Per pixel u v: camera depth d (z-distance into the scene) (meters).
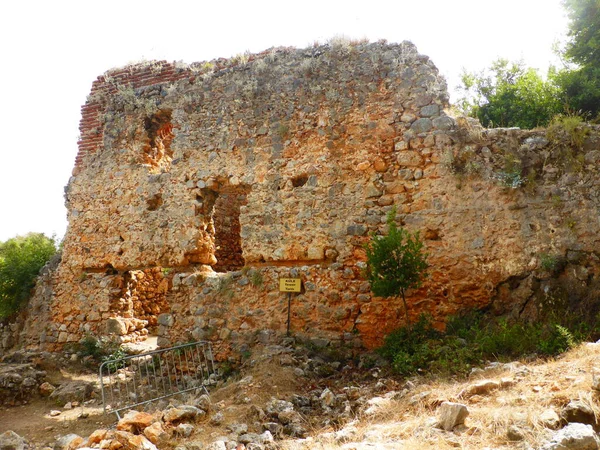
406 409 5.54
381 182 9.75
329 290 9.86
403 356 7.96
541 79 16.98
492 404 4.90
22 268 14.32
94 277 12.97
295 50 11.07
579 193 8.37
